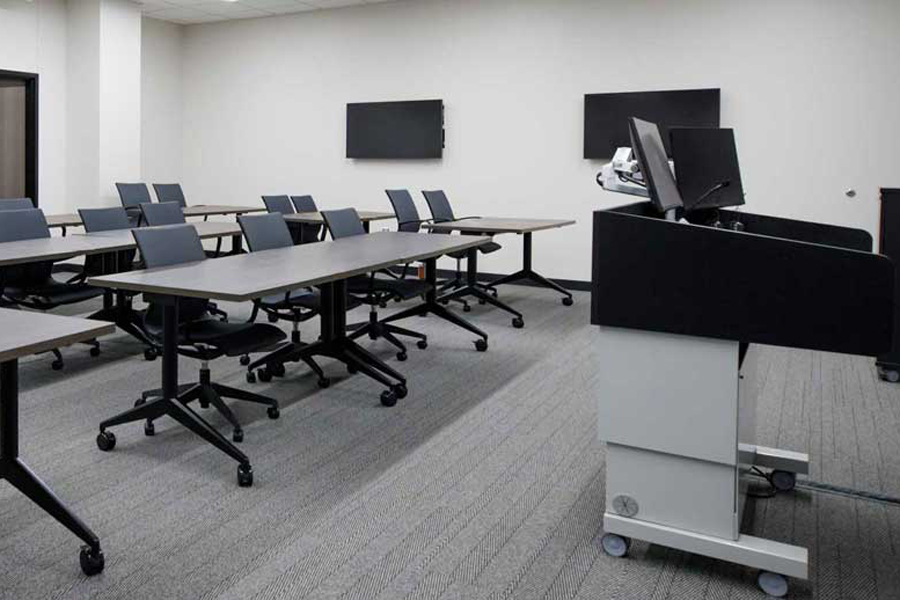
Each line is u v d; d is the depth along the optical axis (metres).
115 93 7.26
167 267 2.89
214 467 2.55
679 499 1.84
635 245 1.74
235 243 5.79
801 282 1.58
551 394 3.50
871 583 1.84
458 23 7.07
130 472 2.50
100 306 5.65
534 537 2.07
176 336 2.61
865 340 1.54
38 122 7.10
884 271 1.51
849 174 5.75
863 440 2.90
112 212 4.76
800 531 2.12
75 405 3.23
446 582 1.84
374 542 2.04
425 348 4.45
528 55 6.79
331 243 3.85
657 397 1.80
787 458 2.38
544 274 6.96
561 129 6.73
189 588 1.79
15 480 1.83
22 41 6.90
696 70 6.15
